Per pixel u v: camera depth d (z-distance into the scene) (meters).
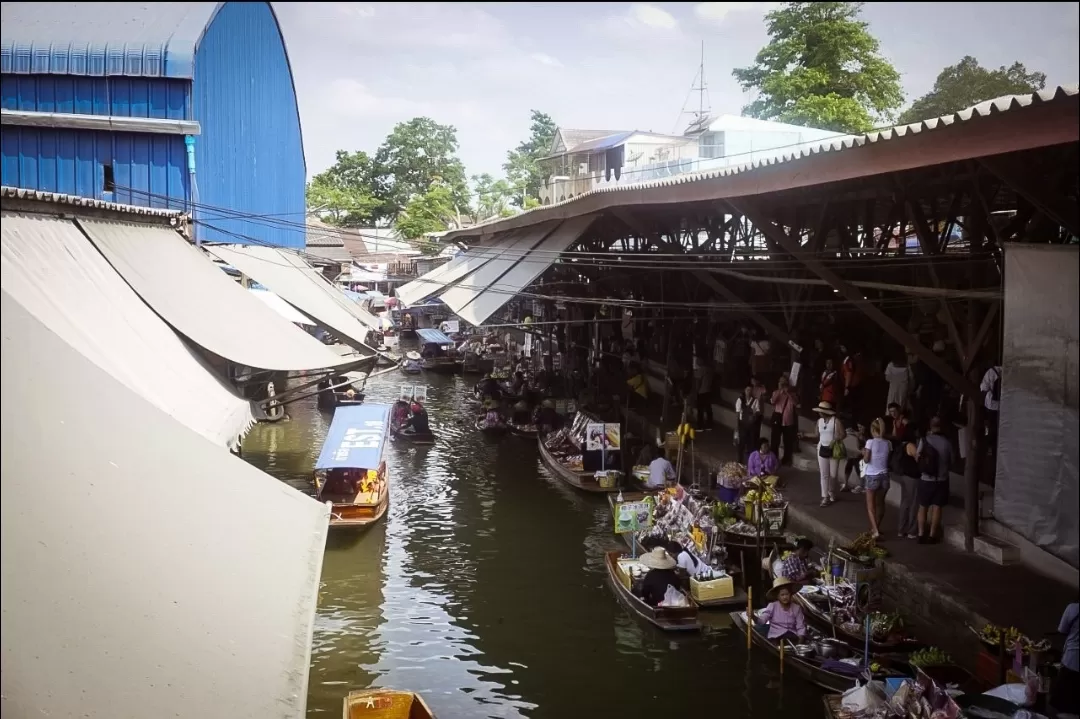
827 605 12.95
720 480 17.92
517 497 22.42
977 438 13.28
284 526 7.56
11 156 18.81
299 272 28.94
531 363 41.00
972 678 10.64
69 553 5.18
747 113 39.00
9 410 5.52
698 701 12.00
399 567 17.59
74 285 9.48
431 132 83.06
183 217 17.14
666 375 24.09
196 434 7.98
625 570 15.67
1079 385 6.38
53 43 18.81
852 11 35.75
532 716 11.86
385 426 22.09
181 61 19.05
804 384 21.41
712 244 24.48
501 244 32.69
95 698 4.50
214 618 5.71
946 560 13.08
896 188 14.04
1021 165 8.13
